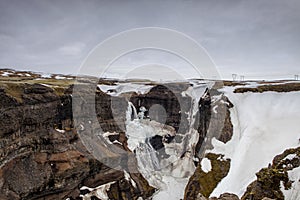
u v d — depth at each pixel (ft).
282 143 88.58
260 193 66.74
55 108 81.82
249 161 87.25
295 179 65.82
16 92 71.20
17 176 63.93
